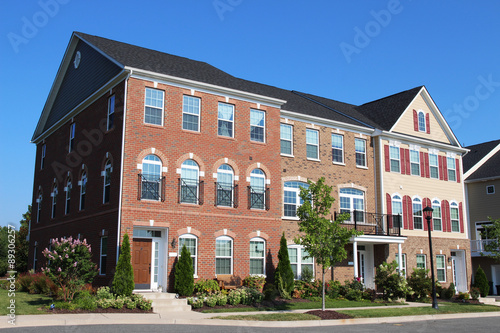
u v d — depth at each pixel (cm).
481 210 3903
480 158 4116
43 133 3162
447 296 2866
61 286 1811
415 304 2477
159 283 2162
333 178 2886
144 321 1588
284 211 2650
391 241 2839
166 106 2267
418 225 3195
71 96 2859
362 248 2978
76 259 1811
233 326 1572
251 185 2488
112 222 2114
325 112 3098
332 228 1955
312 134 2872
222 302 2028
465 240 3447
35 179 3269
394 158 3166
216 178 2359
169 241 2166
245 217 2420
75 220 2512
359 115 3466
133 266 2120
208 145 2362
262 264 2450
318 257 1964
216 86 2402
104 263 2164
